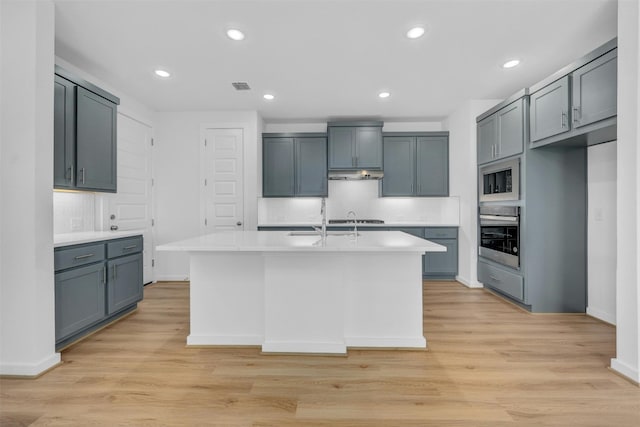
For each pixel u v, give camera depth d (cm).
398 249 211
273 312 240
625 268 199
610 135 264
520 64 320
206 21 246
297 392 186
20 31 202
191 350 243
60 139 252
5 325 204
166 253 474
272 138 508
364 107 453
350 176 496
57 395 183
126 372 209
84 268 260
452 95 407
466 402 177
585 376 203
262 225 479
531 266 324
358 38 271
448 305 354
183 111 471
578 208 323
